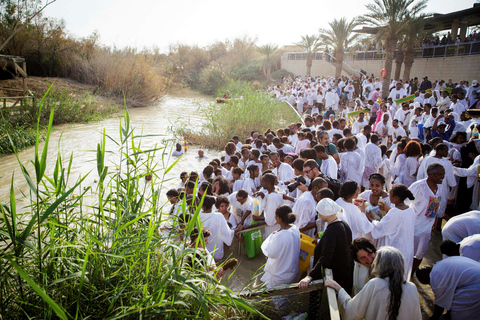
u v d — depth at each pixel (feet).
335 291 9.63
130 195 10.45
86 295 8.15
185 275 8.34
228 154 25.94
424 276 11.25
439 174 13.11
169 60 163.12
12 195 6.90
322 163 19.36
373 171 23.85
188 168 31.76
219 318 9.18
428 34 74.23
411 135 33.32
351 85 72.28
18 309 7.72
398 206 11.88
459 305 9.90
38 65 87.25
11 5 69.97
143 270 8.73
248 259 15.94
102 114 64.69
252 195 19.03
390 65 66.18
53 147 38.73
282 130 28.27
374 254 9.62
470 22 77.20
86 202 21.22
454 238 12.85
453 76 72.28
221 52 180.75
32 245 7.16
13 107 48.08
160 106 89.10
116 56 85.92
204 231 11.89
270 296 10.41
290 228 12.15
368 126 26.76
